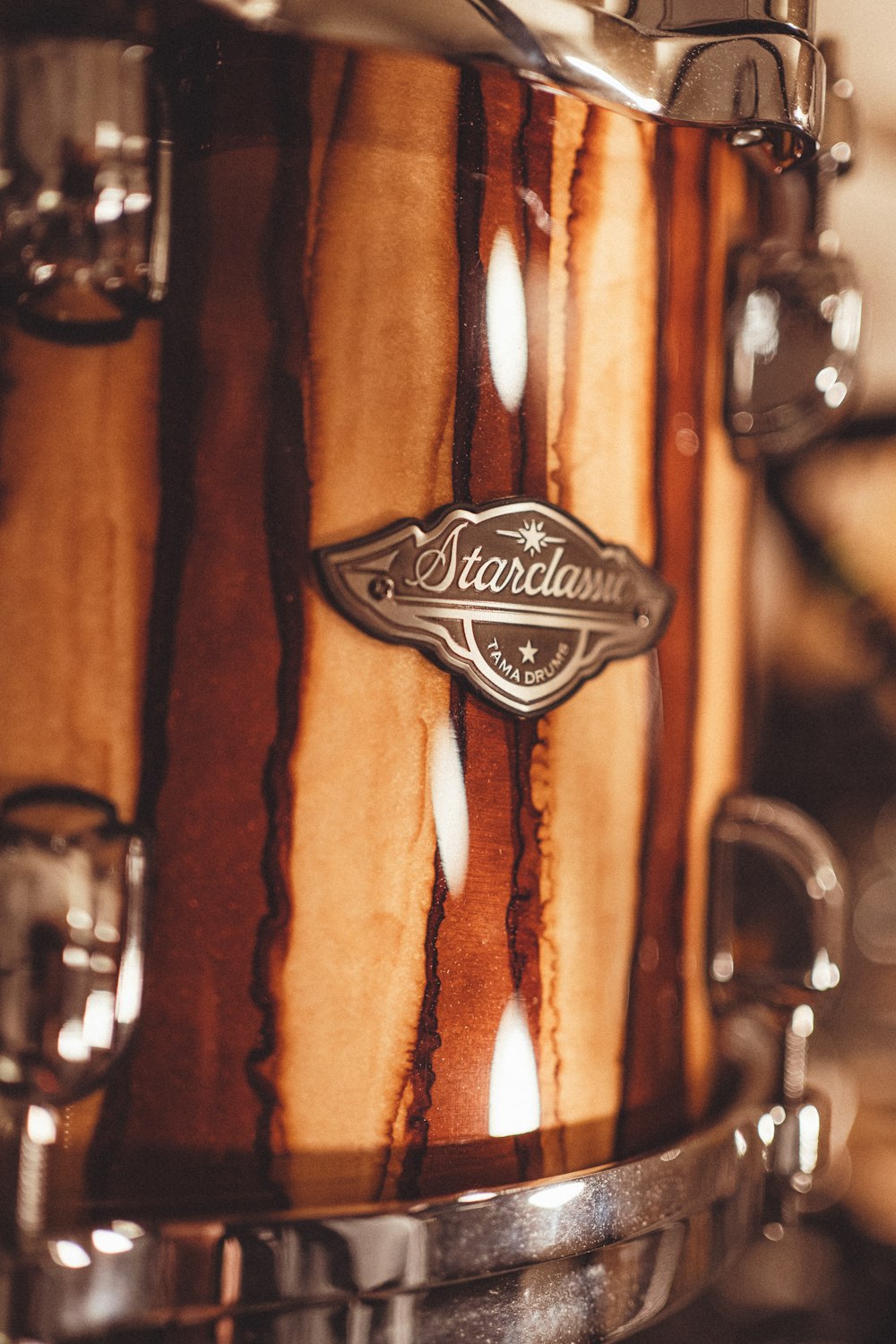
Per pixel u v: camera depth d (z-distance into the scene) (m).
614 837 0.36
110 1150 0.32
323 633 0.32
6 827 0.31
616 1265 0.34
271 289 0.32
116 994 0.31
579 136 0.34
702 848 0.39
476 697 0.33
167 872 0.32
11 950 0.30
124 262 0.31
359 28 0.30
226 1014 0.32
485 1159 0.34
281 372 0.32
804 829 0.42
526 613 0.34
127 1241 0.30
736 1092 0.40
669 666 0.37
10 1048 0.30
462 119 0.33
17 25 0.31
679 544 0.37
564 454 0.35
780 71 0.33
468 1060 0.34
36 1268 0.30
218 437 0.32
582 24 0.32
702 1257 0.36
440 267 0.33
